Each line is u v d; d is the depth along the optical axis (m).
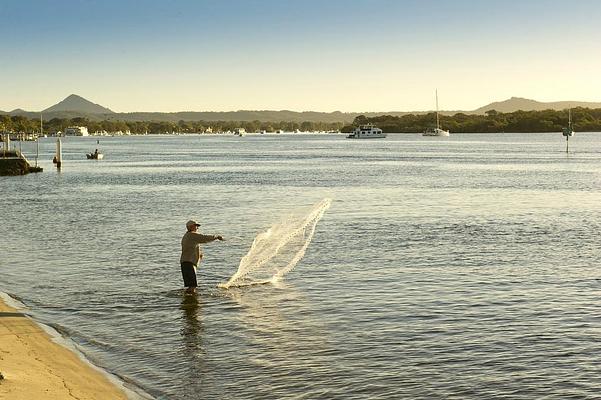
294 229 37.03
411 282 25.19
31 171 101.25
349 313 21.02
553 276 26.16
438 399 14.55
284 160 139.88
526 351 17.42
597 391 14.91
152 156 165.75
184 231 38.72
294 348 17.77
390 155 157.62
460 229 39.12
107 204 55.53
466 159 135.75
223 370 16.23
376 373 15.98
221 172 101.50
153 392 14.89
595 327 19.42
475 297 22.89
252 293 23.64
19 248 32.97
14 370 15.38
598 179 81.31
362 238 35.56
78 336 18.83
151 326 19.80
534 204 53.50
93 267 28.17
